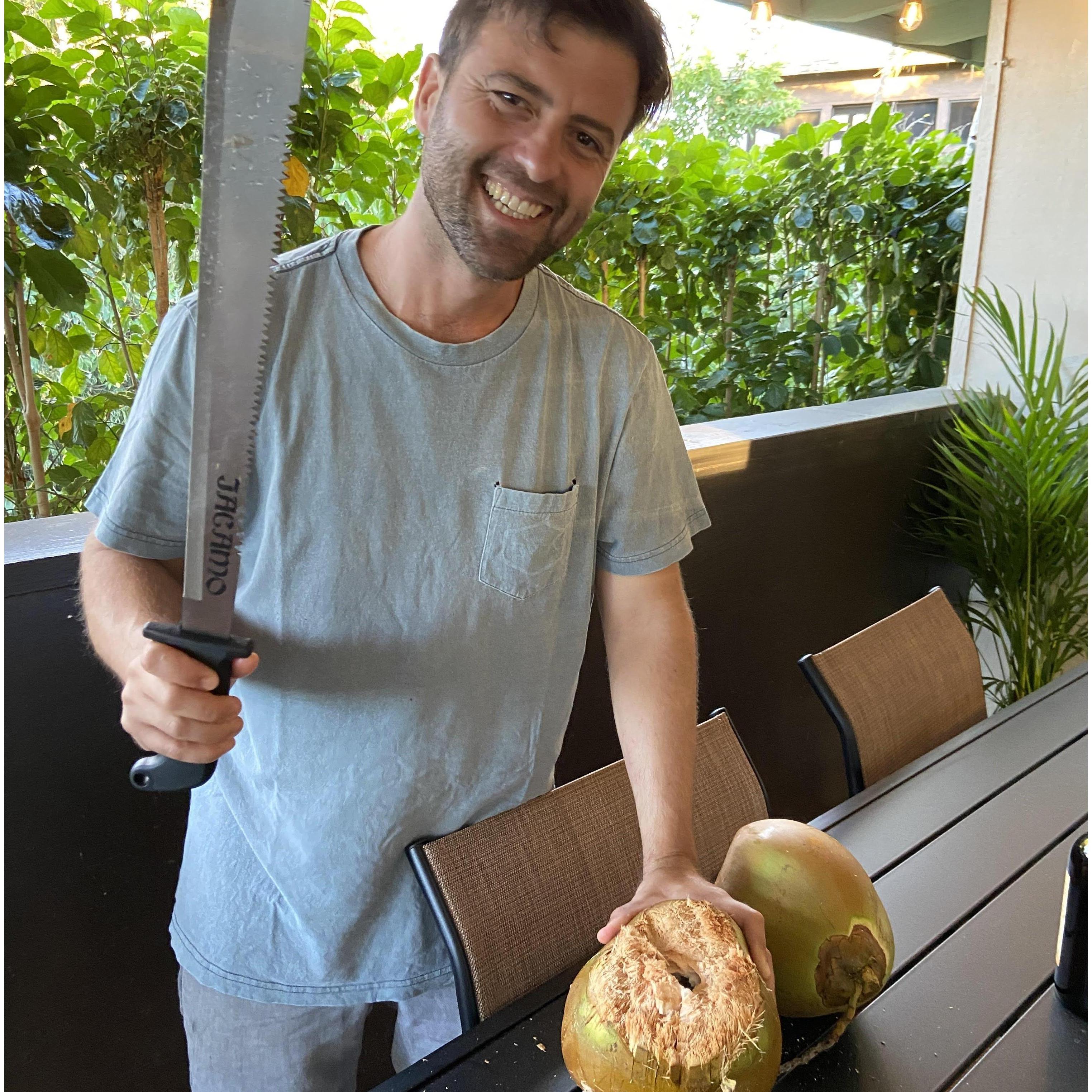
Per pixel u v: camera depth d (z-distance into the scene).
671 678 1.01
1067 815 1.16
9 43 1.67
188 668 0.66
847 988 0.73
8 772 1.11
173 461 0.83
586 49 0.73
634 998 0.62
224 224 0.62
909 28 3.31
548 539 0.93
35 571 1.08
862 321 3.44
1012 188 2.75
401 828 0.96
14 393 1.86
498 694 0.97
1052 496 2.45
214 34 0.61
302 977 0.99
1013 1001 0.84
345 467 0.86
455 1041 0.79
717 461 1.99
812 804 2.55
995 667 2.96
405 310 0.86
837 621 2.47
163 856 1.28
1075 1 2.54
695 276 3.06
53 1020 1.21
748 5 3.26
